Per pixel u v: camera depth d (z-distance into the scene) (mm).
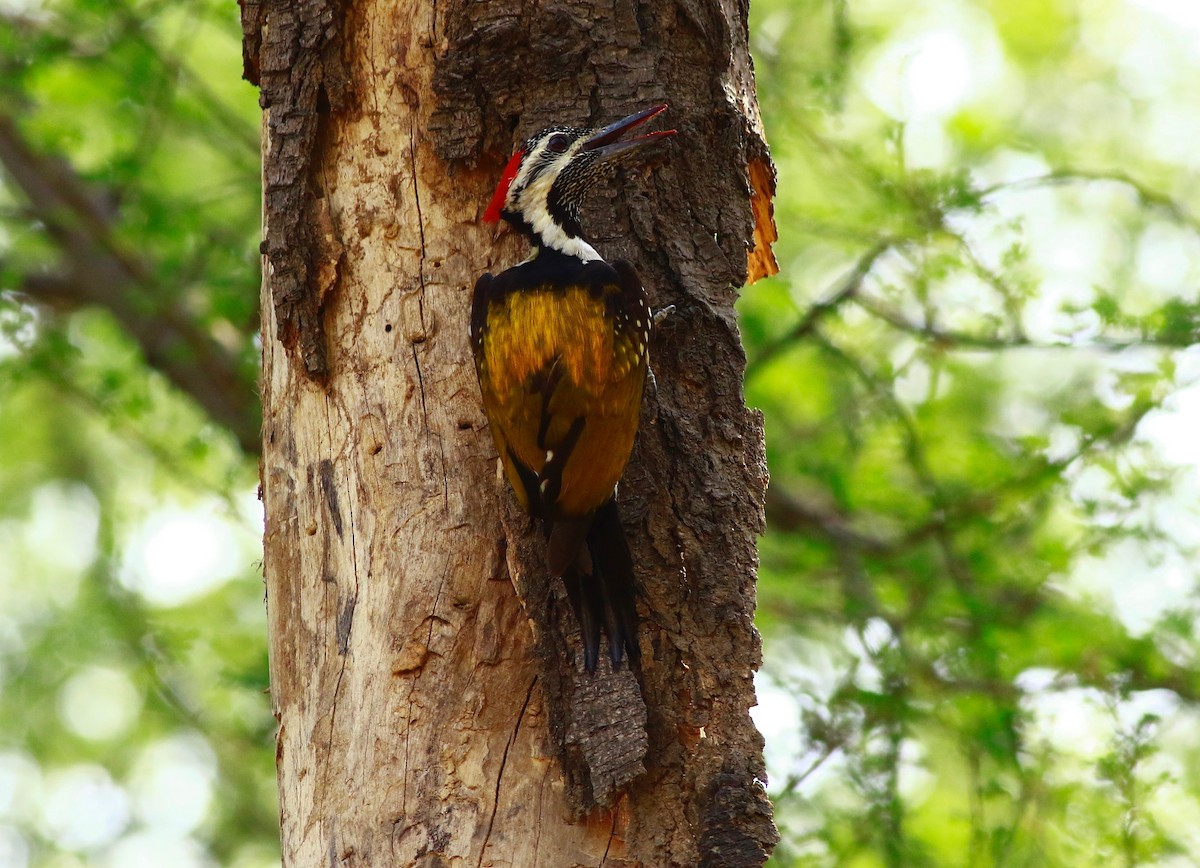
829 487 15719
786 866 13070
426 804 7195
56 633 20266
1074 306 14297
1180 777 13102
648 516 7465
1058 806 13125
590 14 8062
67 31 16641
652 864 6988
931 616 15031
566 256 7684
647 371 7555
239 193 16797
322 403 7992
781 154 15586
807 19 16250
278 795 7930
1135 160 17781
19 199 21109
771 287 15961
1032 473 14977
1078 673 14102
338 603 7715
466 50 7977
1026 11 18438
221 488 16516
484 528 7586
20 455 23047
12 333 16562
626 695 7004
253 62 8656
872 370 16562
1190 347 14102
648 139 7812
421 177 8070
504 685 7336
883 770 13398
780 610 15930
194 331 18266
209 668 19562
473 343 7609
